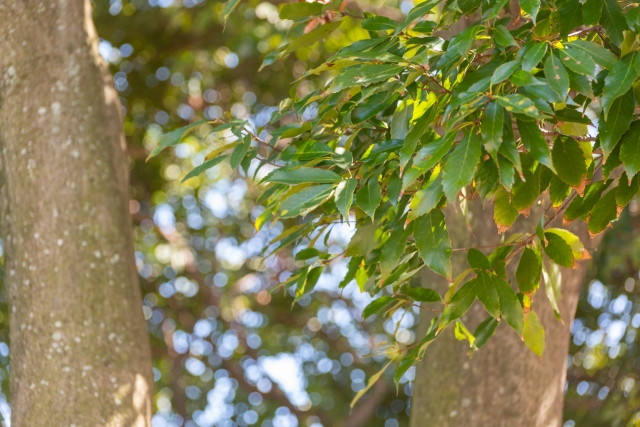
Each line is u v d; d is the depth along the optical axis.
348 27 8.56
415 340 4.91
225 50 9.44
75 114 4.62
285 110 4.43
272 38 8.50
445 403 4.80
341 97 4.30
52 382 4.48
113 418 4.48
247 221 10.34
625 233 7.27
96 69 4.70
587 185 4.23
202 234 10.48
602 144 4.06
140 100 9.81
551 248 4.28
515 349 4.78
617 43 4.09
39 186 4.57
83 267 4.54
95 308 4.53
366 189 4.13
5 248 4.60
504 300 4.23
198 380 11.11
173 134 4.32
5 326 8.89
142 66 9.65
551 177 4.24
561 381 4.84
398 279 4.36
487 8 4.20
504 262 4.27
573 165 4.15
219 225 10.44
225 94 9.91
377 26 4.26
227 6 4.25
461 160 3.97
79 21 4.70
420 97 4.19
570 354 9.11
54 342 4.49
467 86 4.08
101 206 4.59
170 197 10.29
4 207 4.61
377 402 10.09
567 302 4.82
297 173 4.10
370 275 4.45
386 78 4.08
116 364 4.51
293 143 4.34
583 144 4.26
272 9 7.81
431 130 4.20
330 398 10.91
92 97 4.66
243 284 10.14
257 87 9.84
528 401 4.78
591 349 9.05
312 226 4.40
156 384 10.92
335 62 4.19
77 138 4.61
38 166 4.58
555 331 4.80
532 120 4.00
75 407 4.47
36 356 4.50
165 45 9.37
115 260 4.57
